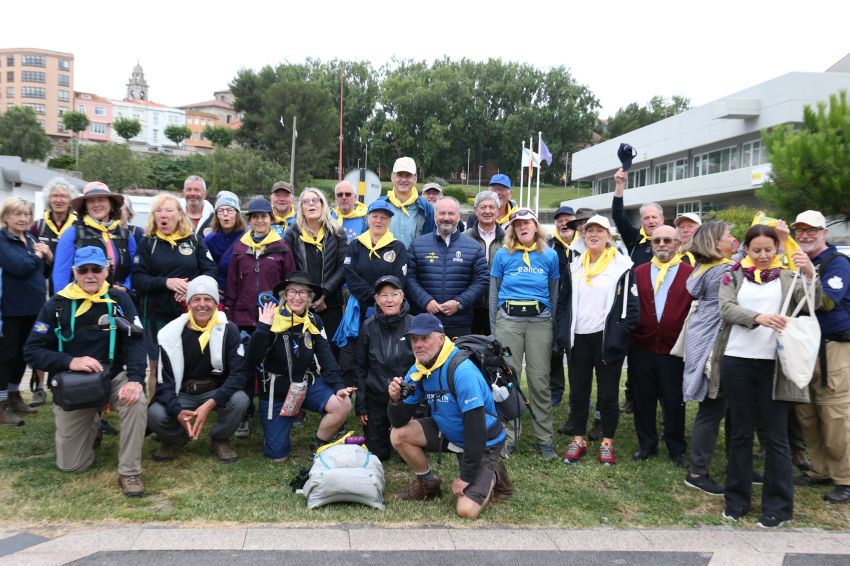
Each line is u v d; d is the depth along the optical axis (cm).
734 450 437
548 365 561
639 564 360
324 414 535
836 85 2953
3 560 334
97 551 347
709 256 494
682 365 538
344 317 577
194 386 510
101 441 545
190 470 492
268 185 4888
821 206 1507
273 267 583
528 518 425
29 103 11425
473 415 418
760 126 3158
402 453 443
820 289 441
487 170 9594
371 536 381
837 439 465
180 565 335
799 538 401
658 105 10169
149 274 573
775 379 418
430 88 8688
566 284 570
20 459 493
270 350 512
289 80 7225
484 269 588
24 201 567
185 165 5341
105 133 11506
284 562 343
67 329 459
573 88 9038
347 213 696
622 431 645
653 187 4041
